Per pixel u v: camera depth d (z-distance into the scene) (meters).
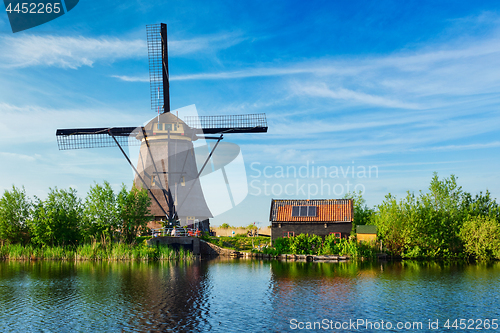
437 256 42.62
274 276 25.69
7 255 37.19
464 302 17.95
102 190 39.59
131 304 17.20
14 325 14.12
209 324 14.34
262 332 13.52
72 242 40.56
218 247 42.97
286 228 46.78
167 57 43.03
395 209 43.03
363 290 20.72
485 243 40.22
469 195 50.38
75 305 16.97
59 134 41.22
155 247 37.53
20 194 40.69
